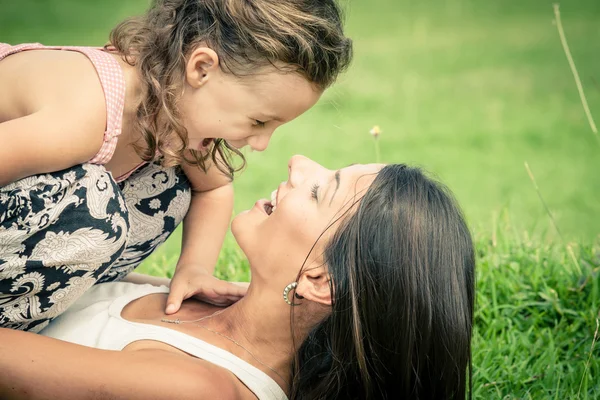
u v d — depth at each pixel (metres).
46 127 2.85
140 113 3.11
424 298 3.12
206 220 3.84
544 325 4.41
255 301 3.30
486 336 4.23
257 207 3.37
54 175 2.94
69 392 2.83
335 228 3.19
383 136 11.03
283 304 3.26
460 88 13.20
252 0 3.06
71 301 3.21
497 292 4.57
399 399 3.25
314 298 3.20
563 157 10.61
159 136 3.16
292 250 3.21
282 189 3.36
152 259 5.74
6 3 15.34
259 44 3.03
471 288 3.27
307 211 3.21
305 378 3.33
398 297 3.12
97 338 3.22
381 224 3.14
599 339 4.13
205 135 3.24
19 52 3.19
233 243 5.34
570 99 12.80
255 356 3.30
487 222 8.18
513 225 5.46
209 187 3.83
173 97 3.11
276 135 10.90
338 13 3.25
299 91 3.17
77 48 3.11
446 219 3.20
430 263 3.13
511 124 11.76
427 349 3.17
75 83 2.95
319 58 3.14
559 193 9.44
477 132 11.33
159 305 3.55
